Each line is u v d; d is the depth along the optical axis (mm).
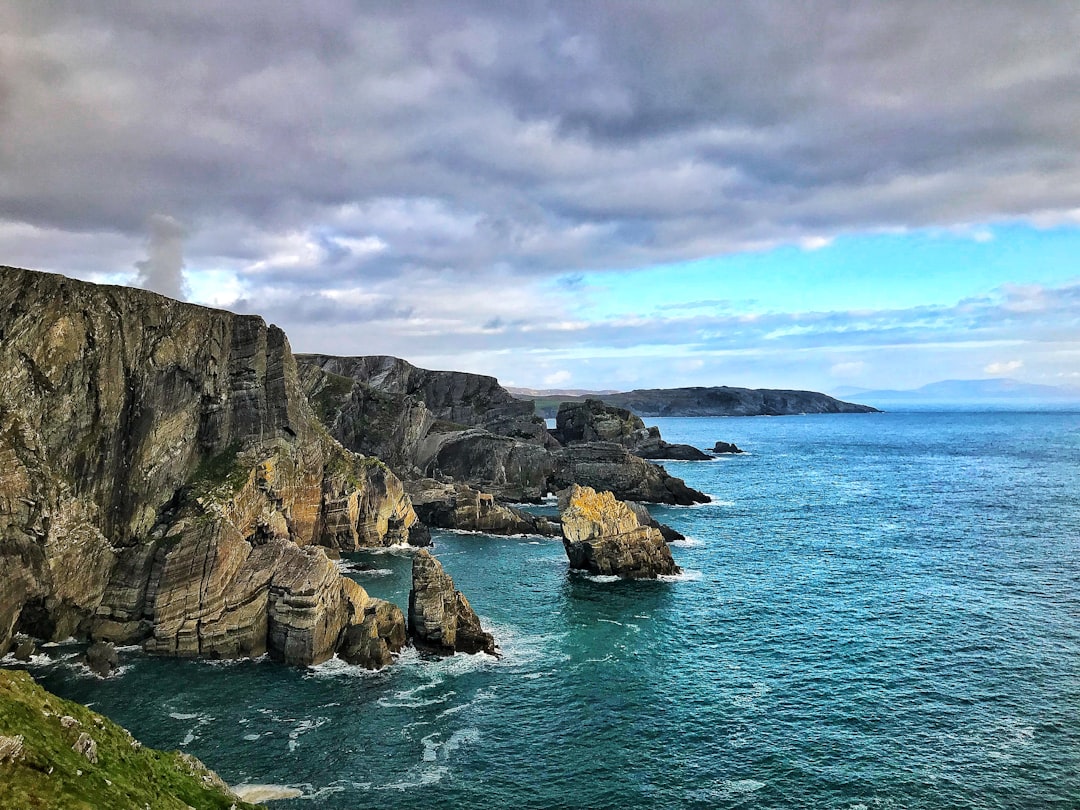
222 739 44938
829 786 40188
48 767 24703
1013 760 42438
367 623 58438
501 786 40375
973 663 56438
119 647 59438
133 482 66875
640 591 78188
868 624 66000
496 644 62062
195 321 75438
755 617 68812
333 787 40062
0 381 58594
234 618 58375
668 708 49656
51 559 57781
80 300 64750
